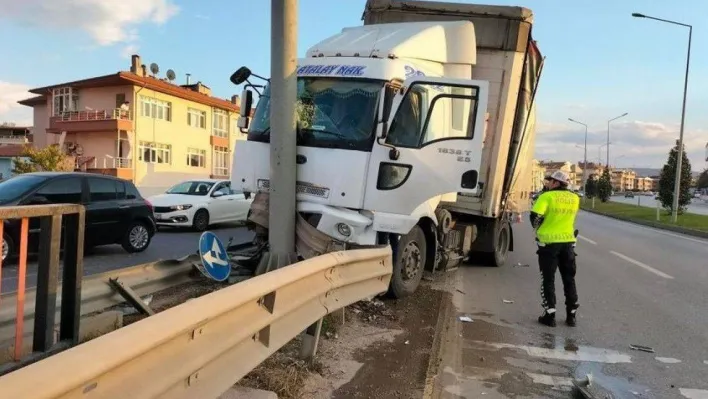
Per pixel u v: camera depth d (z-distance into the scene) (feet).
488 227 33.68
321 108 21.76
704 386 15.49
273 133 20.58
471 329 20.65
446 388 14.75
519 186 36.91
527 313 23.53
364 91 21.27
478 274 32.86
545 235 21.72
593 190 242.58
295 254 21.13
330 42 24.38
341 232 20.34
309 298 12.55
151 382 7.07
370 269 17.19
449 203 28.53
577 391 14.80
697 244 56.90
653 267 37.76
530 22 28.84
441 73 25.38
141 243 36.73
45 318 11.45
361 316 19.63
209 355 8.38
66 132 124.77
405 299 22.93
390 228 20.65
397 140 20.79
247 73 23.68
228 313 9.14
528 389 14.89
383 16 29.66
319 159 21.13
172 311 7.66
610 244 53.47
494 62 29.07
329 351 15.64
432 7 29.12
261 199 22.38
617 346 19.08
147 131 125.18
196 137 141.69
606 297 27.25
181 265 20.63
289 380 12.71
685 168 114.21
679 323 22.34
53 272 11.50
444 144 21.20
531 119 35.17
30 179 30.94
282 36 20.11
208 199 54.08
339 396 12.80
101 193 33.94
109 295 16.52
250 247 25.81
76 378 5.65
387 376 14.28
